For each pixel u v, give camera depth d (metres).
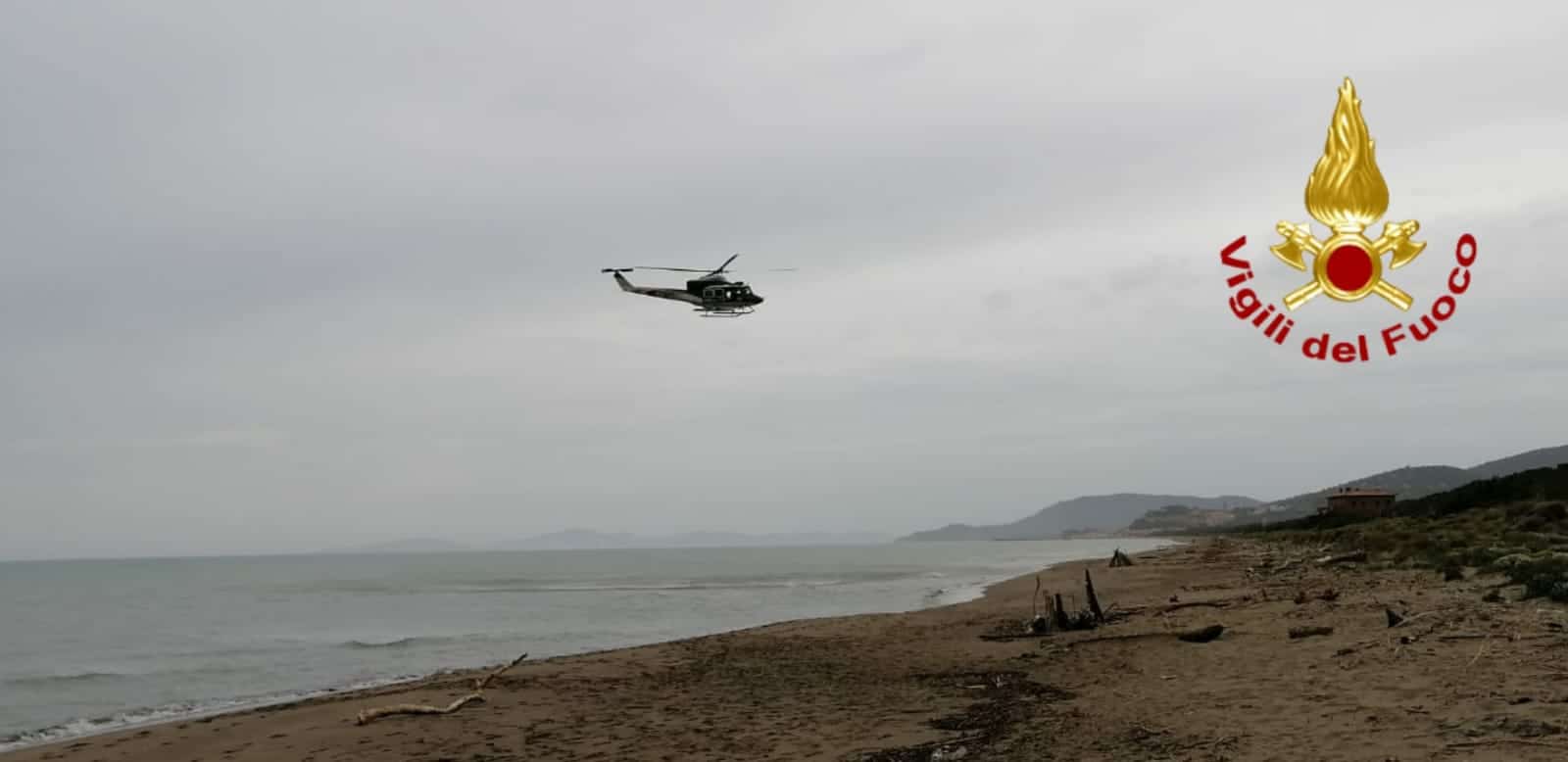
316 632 36.59
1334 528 70.62
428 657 26.44
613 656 20.97
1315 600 19.56
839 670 17.12
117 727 17.11
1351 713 8.98
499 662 24.75
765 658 19.39
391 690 17.72
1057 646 17.69
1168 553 75.94
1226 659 13.73
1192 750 8.41
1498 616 13.84
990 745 9.81
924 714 12.16
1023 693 12.92
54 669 26.28
